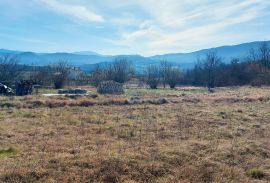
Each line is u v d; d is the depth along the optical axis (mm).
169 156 10734
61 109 21547
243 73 80750
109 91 37250
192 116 19516
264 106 24938
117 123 16750
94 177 8961
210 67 77438
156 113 20438
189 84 89375
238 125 16891
